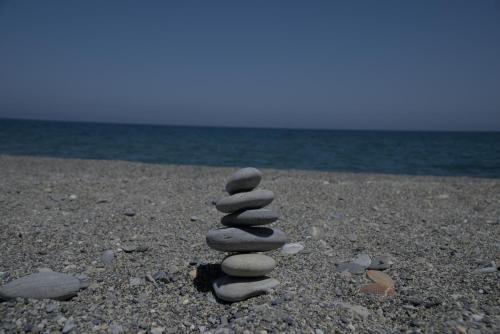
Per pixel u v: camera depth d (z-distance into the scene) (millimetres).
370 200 1236
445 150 4863
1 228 834
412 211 1093
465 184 1655
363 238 837
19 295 533
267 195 601
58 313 509
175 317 521
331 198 1250
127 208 1052
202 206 1108
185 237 831
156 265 682
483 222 977
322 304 538
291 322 493
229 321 509
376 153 4309
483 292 572
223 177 1769
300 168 2855
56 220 919
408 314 521
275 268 673
